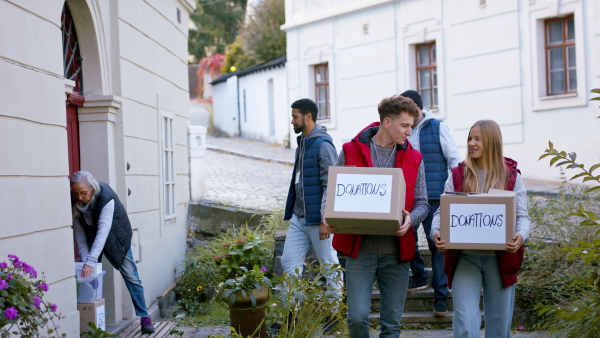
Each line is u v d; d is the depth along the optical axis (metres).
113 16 6.54
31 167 4.31
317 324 4.76
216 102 29.23
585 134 13.03
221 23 42.28
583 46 12.98
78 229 5.61
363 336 4.30
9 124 4.07
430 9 15.80
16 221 4.09
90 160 6.30
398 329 4.29
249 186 13.26
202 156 9.60
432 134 5.91
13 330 3.96
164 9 8.36
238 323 5.22
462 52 15.16
